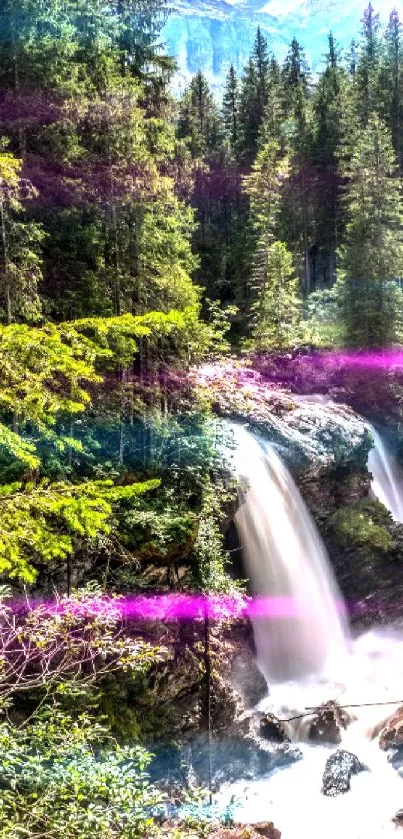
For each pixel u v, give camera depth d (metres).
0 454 14.59
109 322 7.38
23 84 20.11
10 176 9.49
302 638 23.52
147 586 17.41
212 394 25.83
